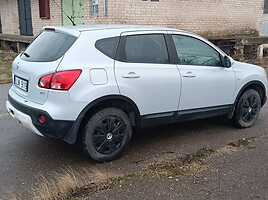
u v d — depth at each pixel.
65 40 3.80
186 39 4.50
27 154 4.12
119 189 3.26
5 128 5.07
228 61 4.81
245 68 5.10
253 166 3.80
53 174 3.60
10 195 3.16
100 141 3.86
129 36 4.02
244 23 13.66
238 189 3.29
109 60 3.82
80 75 3.58
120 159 4.00
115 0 9.99
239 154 4.14
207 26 12.52
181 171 3.65
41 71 3.62
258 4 13.95
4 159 3.97
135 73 3.94
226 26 13.10
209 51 4.70
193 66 4.49
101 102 3.77
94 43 3.78
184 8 11.69
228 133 4.94
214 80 4.66
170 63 4.29
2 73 9.94
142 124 4.17
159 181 3.42
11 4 16.97
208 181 3.44
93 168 3.75
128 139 4.09
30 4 15.22
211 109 4.75
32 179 3.49
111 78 3.77
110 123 3.89
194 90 4.48
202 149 4.30
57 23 13.46
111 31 3.93
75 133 3.66
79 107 3.60
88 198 3.10
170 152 4.21
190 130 5.07
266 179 3.50
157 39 4.24
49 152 4.19
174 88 4.27
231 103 4.95
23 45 14.64
